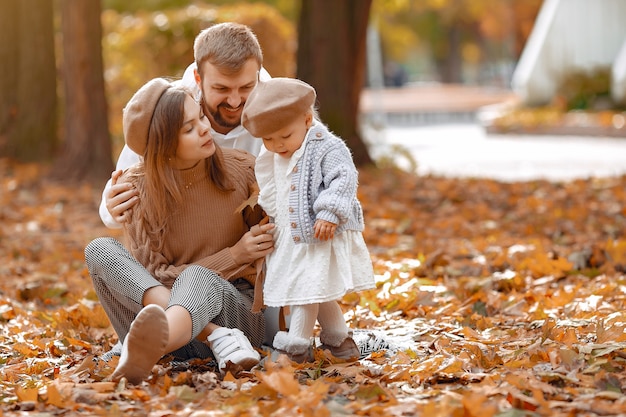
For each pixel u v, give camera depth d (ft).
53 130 55.47
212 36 14.87
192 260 15.03
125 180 15.03
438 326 17.42
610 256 25.20
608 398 12.16
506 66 219.20
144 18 69.36
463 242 29.55
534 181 46.65
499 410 11.60
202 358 14.94
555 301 19.80
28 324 19.40
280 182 14.17
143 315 12.69
